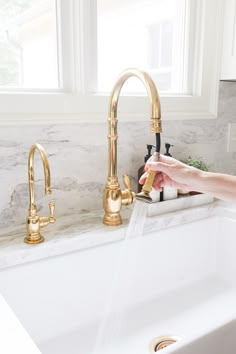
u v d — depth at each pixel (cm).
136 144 117
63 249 86
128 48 124
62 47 103
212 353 54
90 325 91
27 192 98
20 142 95
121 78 87
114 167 96
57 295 87
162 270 105
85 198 109
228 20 127
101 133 108
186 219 107
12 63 104
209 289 108
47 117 97
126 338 85
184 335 85
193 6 127
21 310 82
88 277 91
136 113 115
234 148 148
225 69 131
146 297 101
